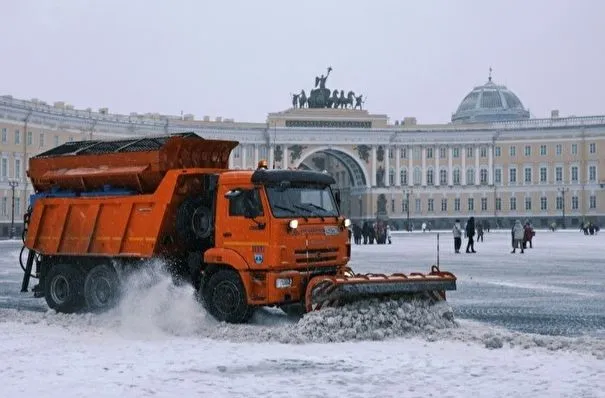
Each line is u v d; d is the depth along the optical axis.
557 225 113.62
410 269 31.58
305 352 13.05
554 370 11.40
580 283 26.33
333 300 14.81
